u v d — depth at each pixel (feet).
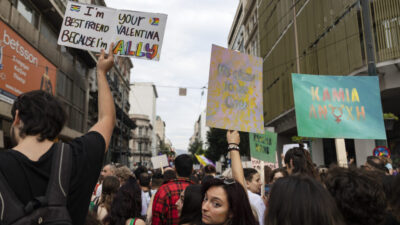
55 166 4.48
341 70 49.42
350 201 5.93
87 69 88.99
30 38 52.70
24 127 4.68
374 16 42.50
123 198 10.50
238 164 9.05
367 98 18.07
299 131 17.25
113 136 140.26
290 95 71.82
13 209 3.92
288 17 74.64
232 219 7.07
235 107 11.91
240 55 12.43
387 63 40.68
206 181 7.38
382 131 17.62
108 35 9.57
